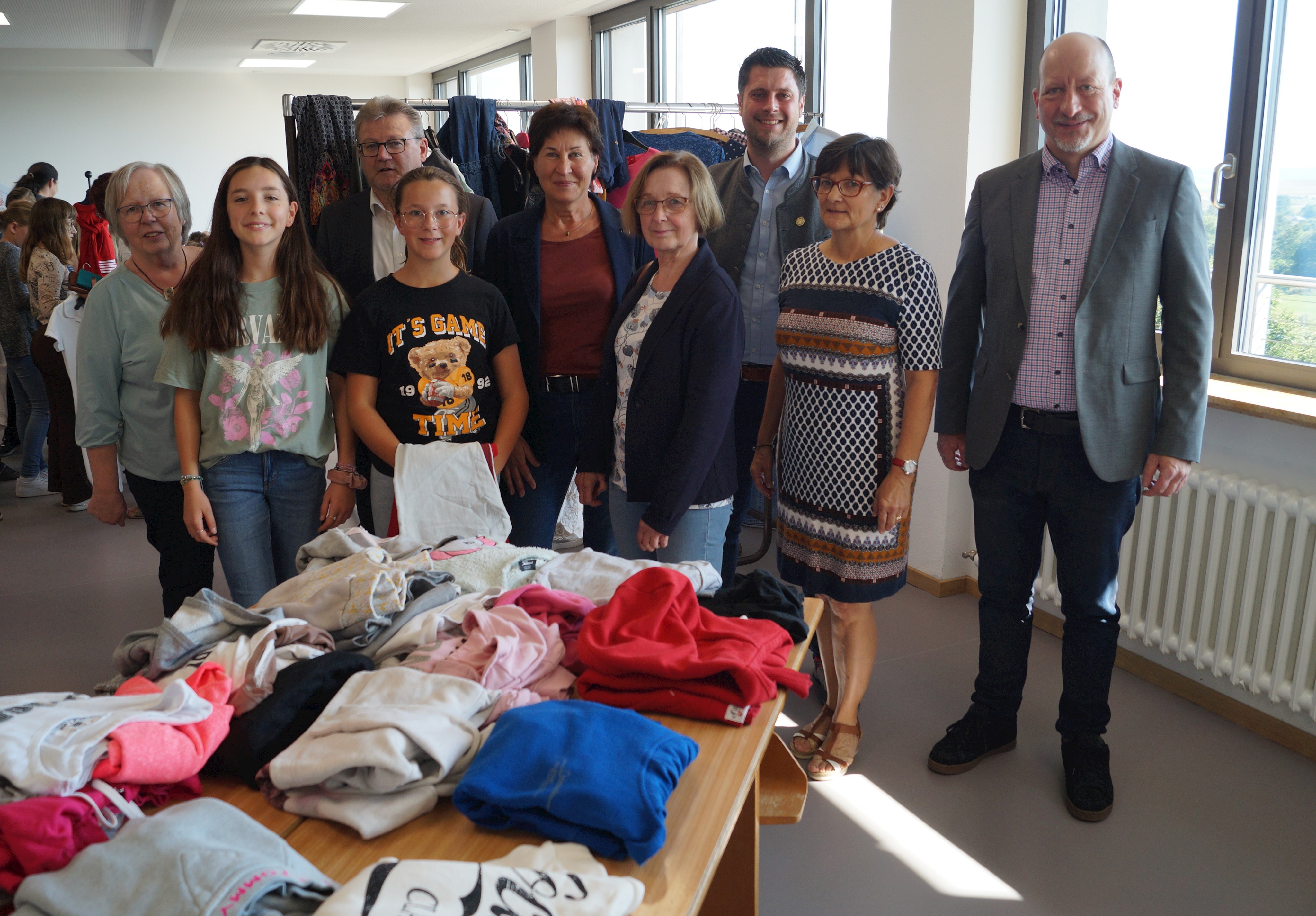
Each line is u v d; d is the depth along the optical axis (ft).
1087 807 7.39
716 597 5.57
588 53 24.97
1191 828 7.29
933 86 11.09
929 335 7.09
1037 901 6.55
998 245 7.40
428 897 3.06
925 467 11.80
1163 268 6.87
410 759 3.73
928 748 8.48
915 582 12.19
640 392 6.98
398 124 8.30
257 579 7.22
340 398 7.39
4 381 17.12
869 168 6.79
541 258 8.04
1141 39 9.76
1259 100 8.62
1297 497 7.87
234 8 23.52
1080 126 6.70
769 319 9.44
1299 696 7.88
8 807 3.23
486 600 5.02
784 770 5.50
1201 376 6.78
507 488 8.25
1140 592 9.34
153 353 7.45
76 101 35.86
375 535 8.14
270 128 38.34
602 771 3.63
